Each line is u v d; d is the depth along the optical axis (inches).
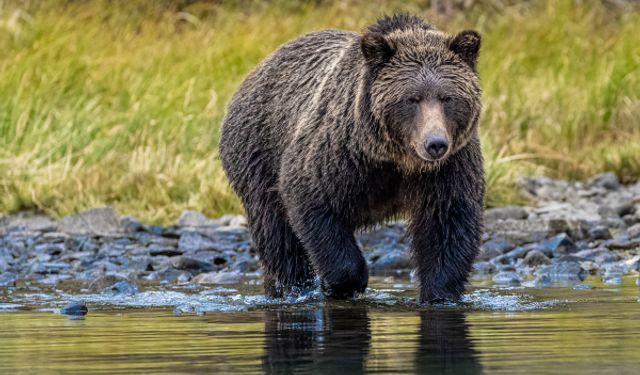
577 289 690.8
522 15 1729.8
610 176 1218.6
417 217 655.8
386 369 431.8
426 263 655.1
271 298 689.0
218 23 1614.2
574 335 506.6
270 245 724.0
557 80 1453.0
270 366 441.7
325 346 488.4
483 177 650.8
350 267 652.1
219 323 568.7
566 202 1137.4
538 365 432.8
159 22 1603.1
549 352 461.4
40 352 483.8
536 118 1352.1
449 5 1755.7
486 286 716.0
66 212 1081.4
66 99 1291.8
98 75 1323.8
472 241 645.3
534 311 594.6
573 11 1674.5
